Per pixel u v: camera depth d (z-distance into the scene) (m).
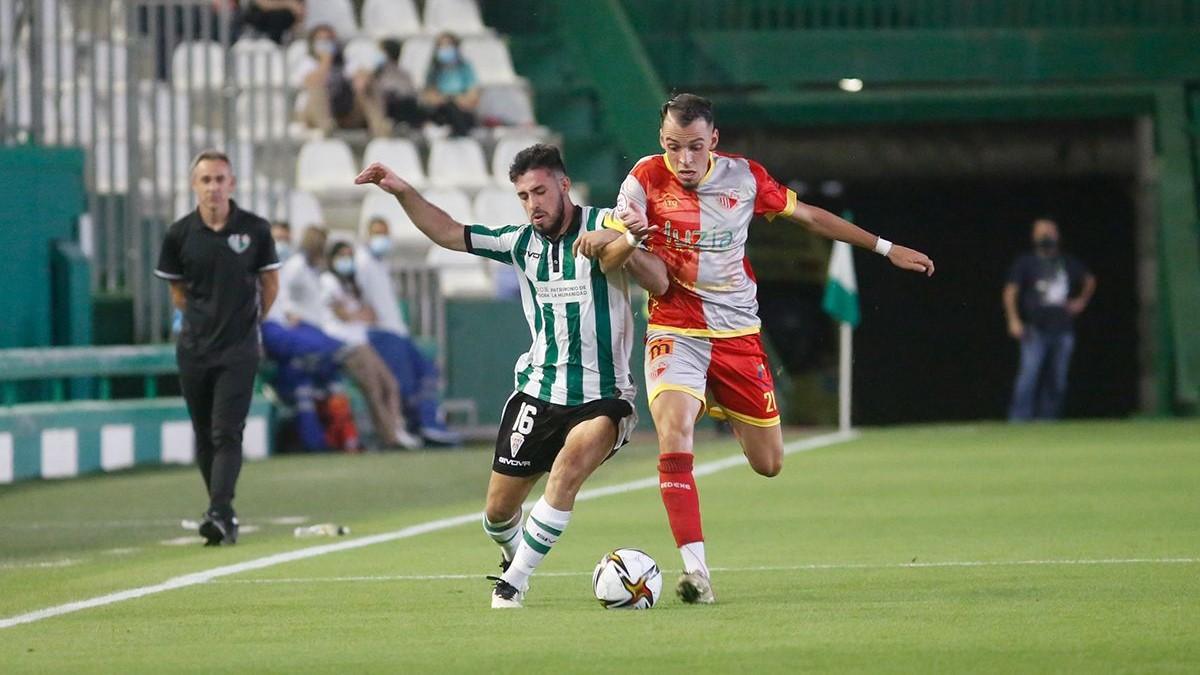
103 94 63.97
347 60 80.00
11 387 52.25
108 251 58.06
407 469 52.97
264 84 72.00
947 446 58.34
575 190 77.81
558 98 81.62
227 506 33.59
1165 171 80.31
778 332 90.44
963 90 81.38
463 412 69.81
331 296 61.44
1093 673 17.45
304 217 69.19
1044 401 75.00
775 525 35.28
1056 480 44.69
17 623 22.83
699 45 82.56
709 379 25.16
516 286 70.94
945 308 100.12
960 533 32.97
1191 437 60.41
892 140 84.69
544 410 23.67
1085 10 82.38
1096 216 96.38
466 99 76.94
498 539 24.73
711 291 24.83
